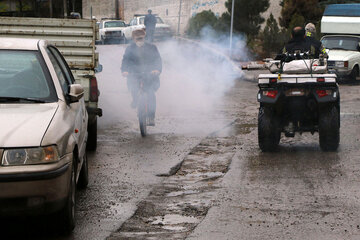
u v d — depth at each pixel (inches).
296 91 573.6
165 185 468.1
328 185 454.3
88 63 716.0
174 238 337.4
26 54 400.8
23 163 317.4
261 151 606.9
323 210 387.9
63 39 717.9
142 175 503.2
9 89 380.5
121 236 342.6
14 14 4173.2
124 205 410.0
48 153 322.3
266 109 591.2
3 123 334.0
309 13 2005.4
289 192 435.2
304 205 400.5
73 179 360.2
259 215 378.9
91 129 605.9
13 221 374.3
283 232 344.5
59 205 328.2
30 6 4138.8
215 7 2495.1
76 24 714.2
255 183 466.0
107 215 386.0
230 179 481.1
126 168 530.9
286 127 596.1
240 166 531.8
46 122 339.9
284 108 584.7
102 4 3597.4
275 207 396.8
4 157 316.5
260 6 1940.2
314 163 538.6
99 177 497.4
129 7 3253.0
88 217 381.7
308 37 618.5
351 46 1525.6
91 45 713.6
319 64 592.4
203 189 452.1
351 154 578.6
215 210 391.5
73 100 388.2
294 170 510.3
